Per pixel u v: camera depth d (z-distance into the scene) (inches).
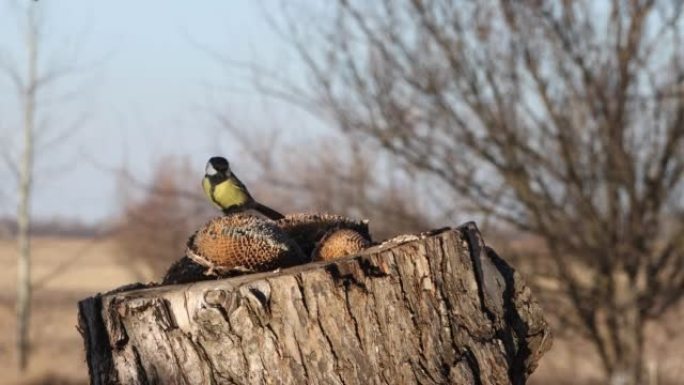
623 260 568.7
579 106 562.3
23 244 1164.5
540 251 590.6
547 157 569.3
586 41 555.8
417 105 577.0
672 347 614.9
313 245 220.8
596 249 566.6
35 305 1542.8
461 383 186.9
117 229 928.9
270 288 183.9
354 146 600.7
